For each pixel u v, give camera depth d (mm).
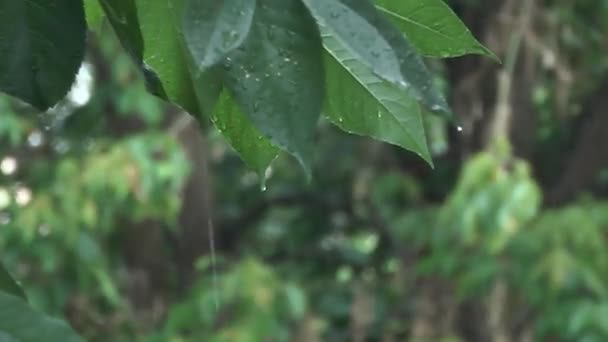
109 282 6496
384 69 1221
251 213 9336
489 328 6480
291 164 8672
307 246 9141
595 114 8070
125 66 6574
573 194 8055
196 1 1149
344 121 1438
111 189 6438
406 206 7668
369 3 1240
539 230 6273
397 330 7281
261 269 6590
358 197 7707
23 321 1104
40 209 6367
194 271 8008
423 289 6965
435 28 1425
